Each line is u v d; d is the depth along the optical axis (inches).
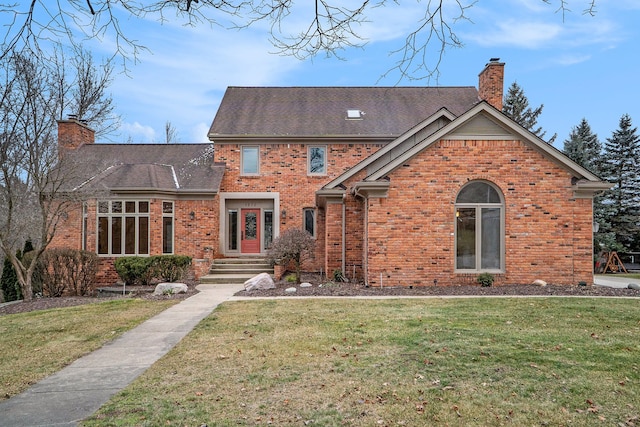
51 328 343.9
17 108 469.1
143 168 689.0
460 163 521.7
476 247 523.8
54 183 515.2
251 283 529.7
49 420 174.4
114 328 337.4
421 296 453.4
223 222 754.8
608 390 196.5
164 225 677.9
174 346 281.1
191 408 183.0
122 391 204.7
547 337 281.4
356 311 372.5
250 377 218.2
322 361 240.1
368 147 761.0
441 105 828.0
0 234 499.8
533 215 520.4
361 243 602.5
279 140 759.1
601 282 644.7
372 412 177.0
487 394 193.3
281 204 758.5
